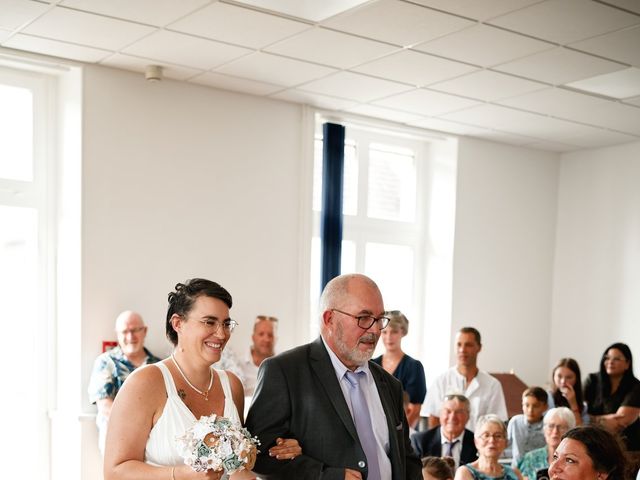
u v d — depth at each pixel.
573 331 7.80
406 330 5.43
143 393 2.31
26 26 4.45
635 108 6.02
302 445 2.44
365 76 5.38
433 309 7.38
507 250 7.65
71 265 5.20
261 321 5.56
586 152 7.79
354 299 2.49
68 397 5.20
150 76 5.21
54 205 5.35
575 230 7.86
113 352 4.99
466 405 4.57
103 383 4.86
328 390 2.48
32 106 5.25
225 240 5.79
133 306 5.31
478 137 7.38
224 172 5.80
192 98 5.64
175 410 2.33
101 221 5.19
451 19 4.18
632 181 7.31
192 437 2.20
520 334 7.75
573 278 7.84
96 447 5.04
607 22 4.14
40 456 5.30
